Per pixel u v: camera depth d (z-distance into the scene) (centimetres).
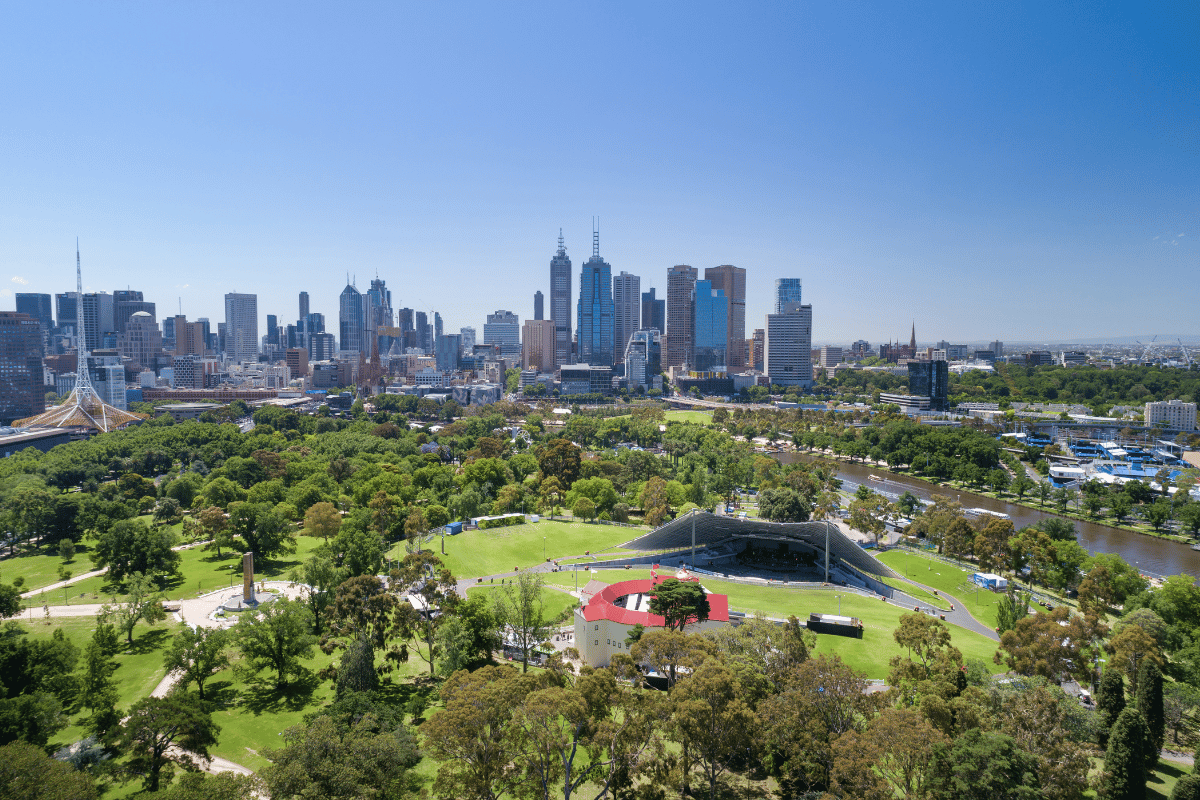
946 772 7888
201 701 10606
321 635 15788
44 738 10288
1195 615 15762
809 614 16975
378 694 12094
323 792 7819
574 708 8056
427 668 14150
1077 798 8375
